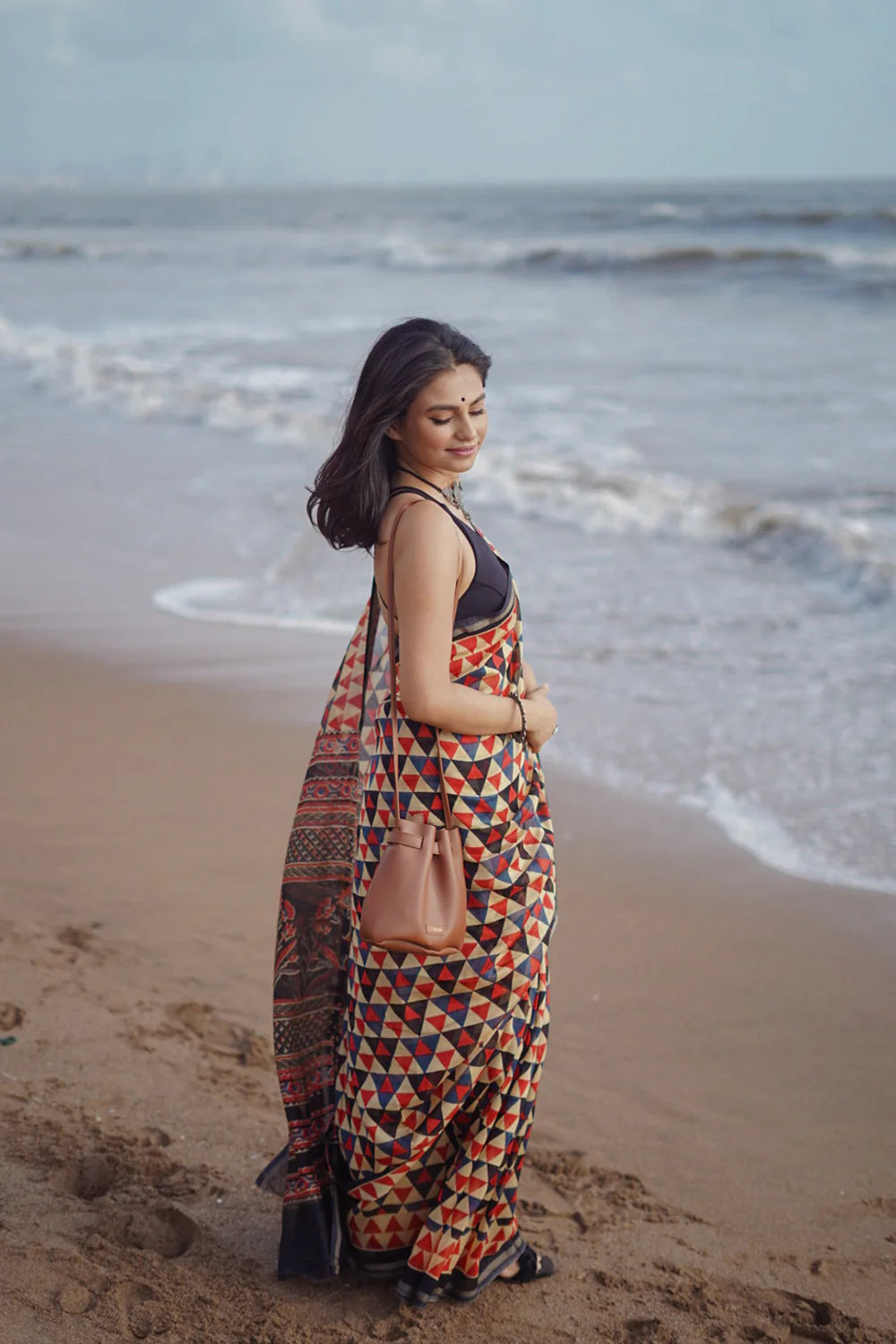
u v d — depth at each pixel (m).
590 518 10.08
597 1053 3.69
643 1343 2.38
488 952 2.37
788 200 69.81
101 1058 3.36
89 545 9.64
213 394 15.59
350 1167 2.49
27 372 18.23
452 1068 2.40
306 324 23.97
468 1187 2.45
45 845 4.88
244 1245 2.64
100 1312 2.34
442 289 30.22
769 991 4.01
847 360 17.95
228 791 5.47
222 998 3.80
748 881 4.74
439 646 2.24
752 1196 3.03
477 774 2.32
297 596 8.38
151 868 4.70
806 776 5.61
